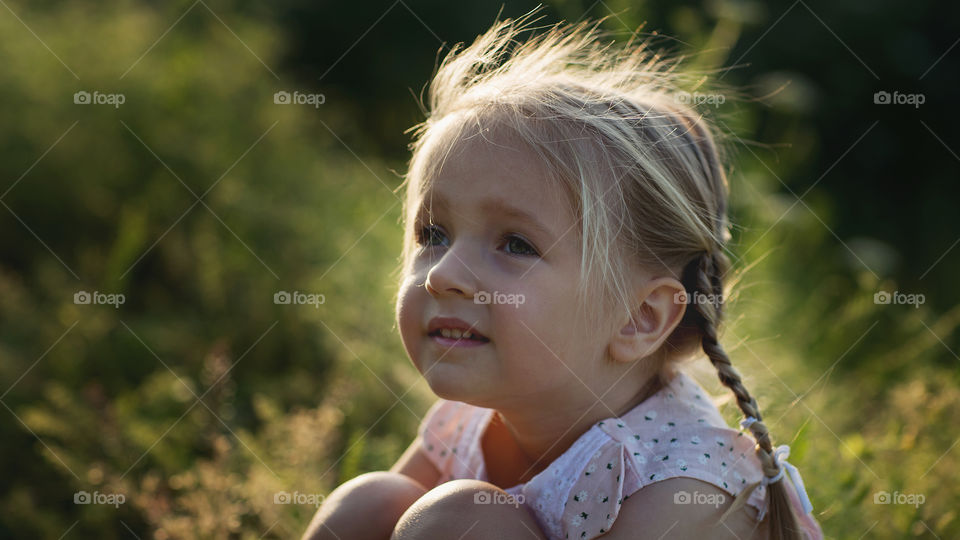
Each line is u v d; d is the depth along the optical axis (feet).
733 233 9.36
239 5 18.01
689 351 4.02
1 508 6.18
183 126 12.26
